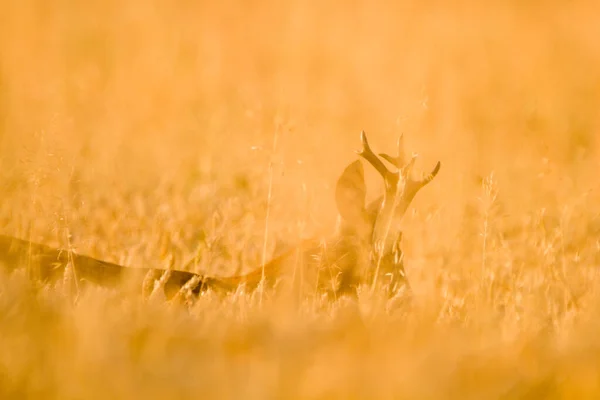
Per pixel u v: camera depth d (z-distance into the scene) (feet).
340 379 60.95
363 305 85.40
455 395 61.00
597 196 153.89
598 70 338.13
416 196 150.92
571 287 101.19
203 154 189.37
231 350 68.95
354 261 95.30
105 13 376.27
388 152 198.39
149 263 111.34
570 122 250.57
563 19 399.85
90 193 142.61
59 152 119.65
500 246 114.83
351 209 96.94
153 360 63.00
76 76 291.58
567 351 73.15
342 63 345.72
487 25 389.19
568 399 63.93
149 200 150.10
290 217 128.77
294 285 93.20
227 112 235.20
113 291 84.12
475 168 181.78
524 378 64.90
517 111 262.47
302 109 257.34
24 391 56.59
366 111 269.64
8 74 291.58
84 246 110.22
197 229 130.82
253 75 319.88
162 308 79.36
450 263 111.86
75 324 65.10
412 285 107.86
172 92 283.59
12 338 63.16
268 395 58.18
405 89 300.81
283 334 69.92
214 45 347.15
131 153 202.90
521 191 155.94
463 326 85.51
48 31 349.82
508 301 98.07
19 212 115.85
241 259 115.75
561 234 108.37
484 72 325.62
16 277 79.00
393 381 61.21
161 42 346.54
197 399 57.31
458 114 254.88
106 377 58.13
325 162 172.55
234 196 141.90
